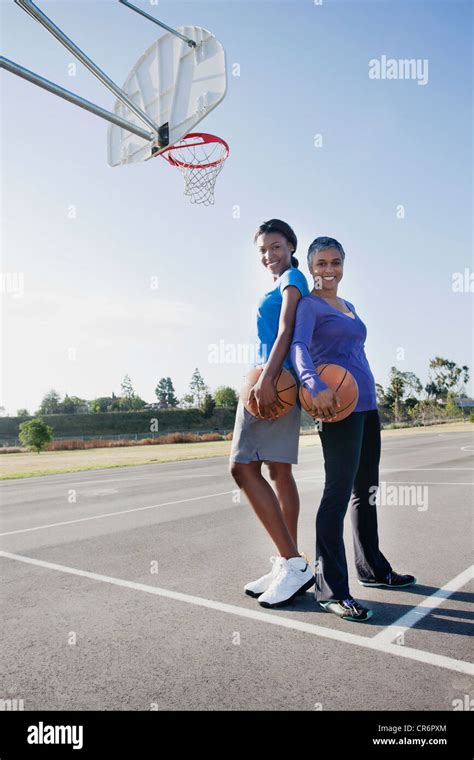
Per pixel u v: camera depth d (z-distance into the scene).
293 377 3.18
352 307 3.52
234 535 5.30
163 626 2.91
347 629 2.79
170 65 6.70
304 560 3.27
